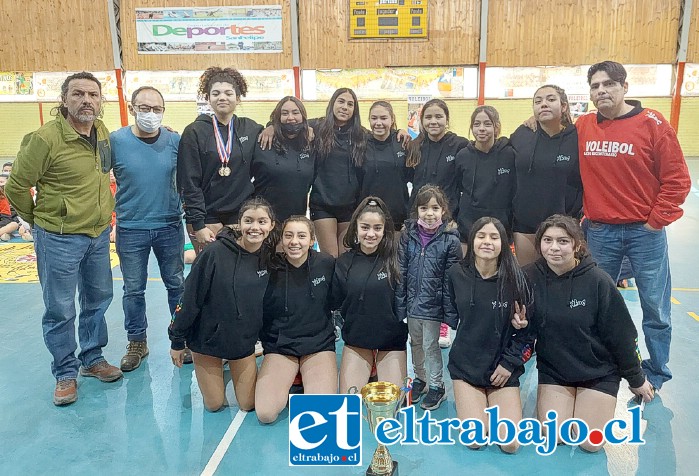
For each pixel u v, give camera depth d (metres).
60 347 3.40
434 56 12.97
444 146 4.06
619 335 2.90
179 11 13.05
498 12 12.61
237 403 3.43
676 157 3.11
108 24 13.20
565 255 2.87
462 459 2.83
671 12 12.27
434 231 3.29
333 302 3.46
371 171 4.00
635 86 12.75
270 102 13.43
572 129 3.62
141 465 2.80
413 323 3.32
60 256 3.30
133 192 3.66
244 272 3.17
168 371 3.85
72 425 3.18
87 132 3.32
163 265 3.90
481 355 3.05
